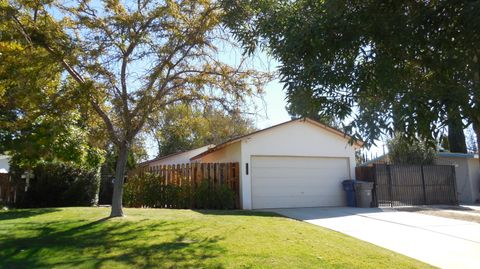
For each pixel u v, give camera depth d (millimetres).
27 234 8898
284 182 16984
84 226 9789
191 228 9578
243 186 16156
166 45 10531
